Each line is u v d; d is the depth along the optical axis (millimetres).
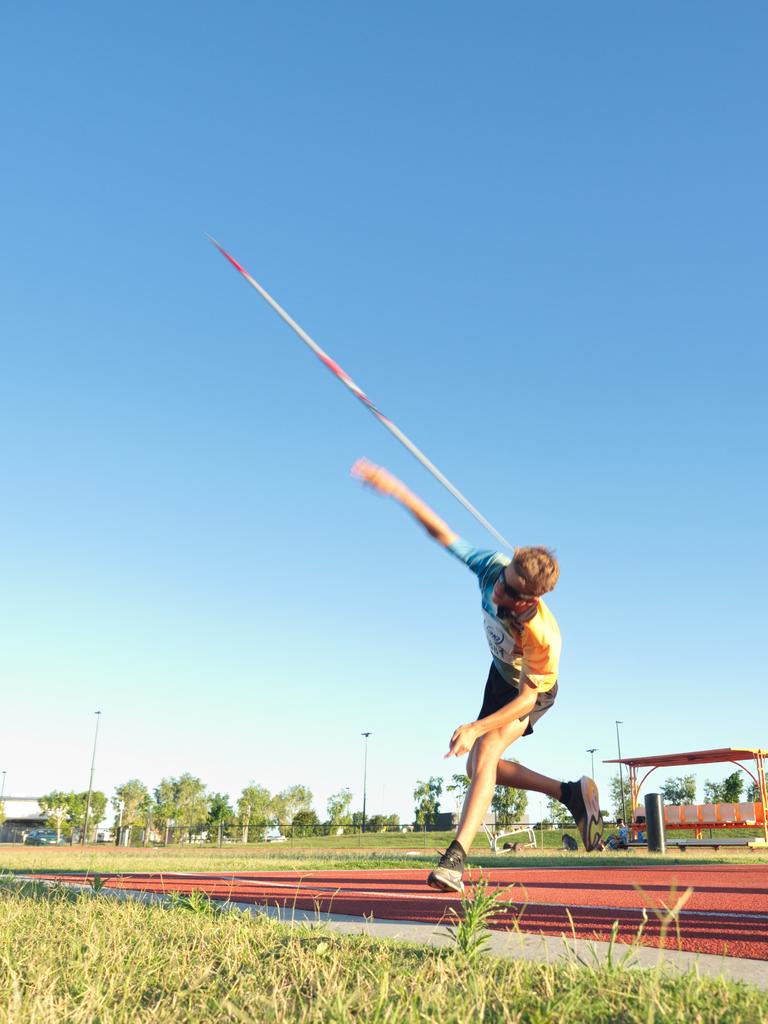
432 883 3682
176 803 72250
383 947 3143
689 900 5301
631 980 2348
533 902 5164
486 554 4004
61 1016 2195
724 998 2213
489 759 3947
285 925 3836
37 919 3992
